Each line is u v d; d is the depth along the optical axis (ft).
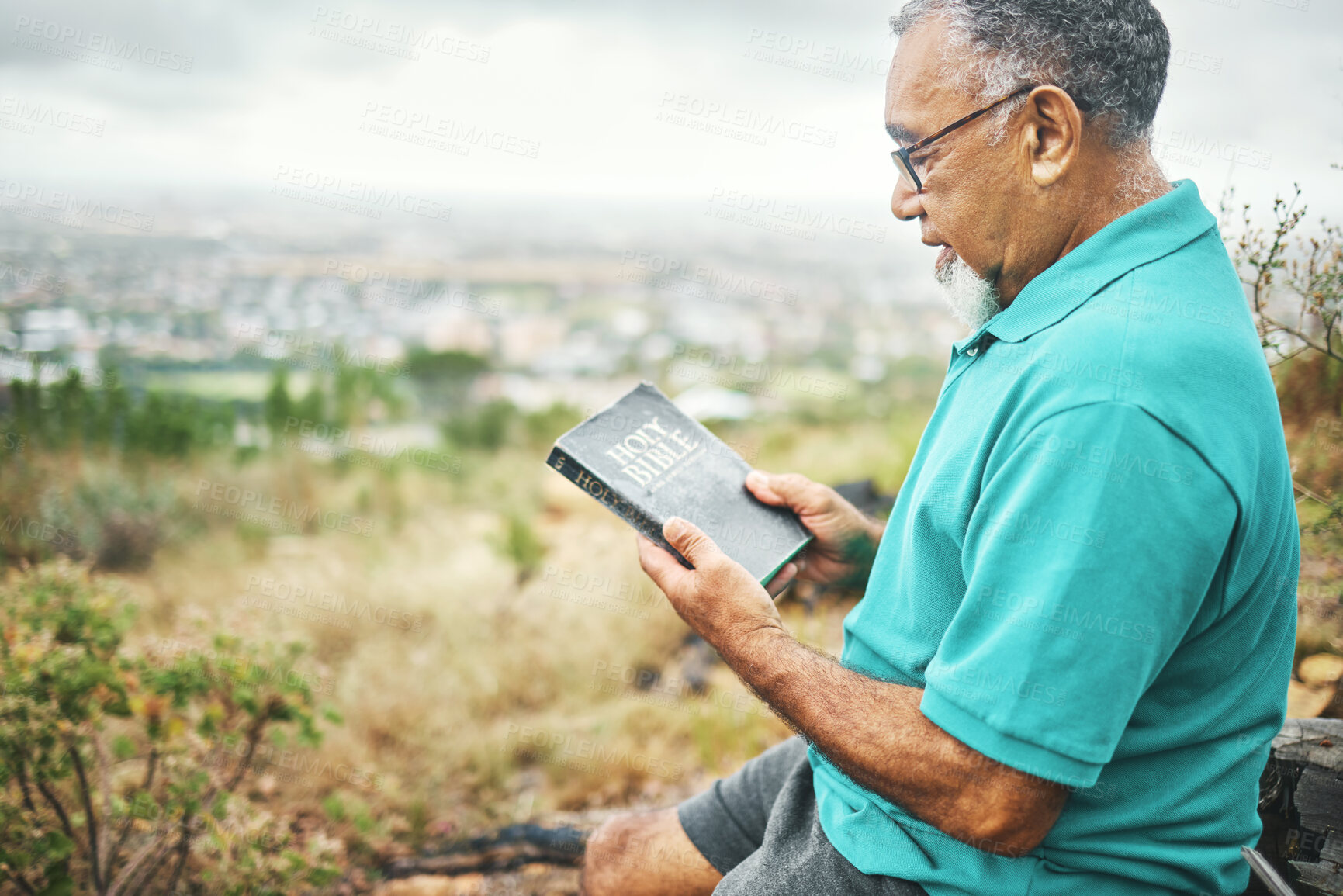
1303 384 5.65
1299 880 3.88
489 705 10.75
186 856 6.77
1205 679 3.31
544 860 8.02
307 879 6.89
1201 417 2.91
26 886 6.09
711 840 5.00
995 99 3.45
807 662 3.64
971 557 3.28
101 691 6.48
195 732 7.21
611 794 9.10
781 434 27.17
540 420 35.91
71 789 7.23
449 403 39.40
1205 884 3.44
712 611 3.94
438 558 16.99
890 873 3.60
